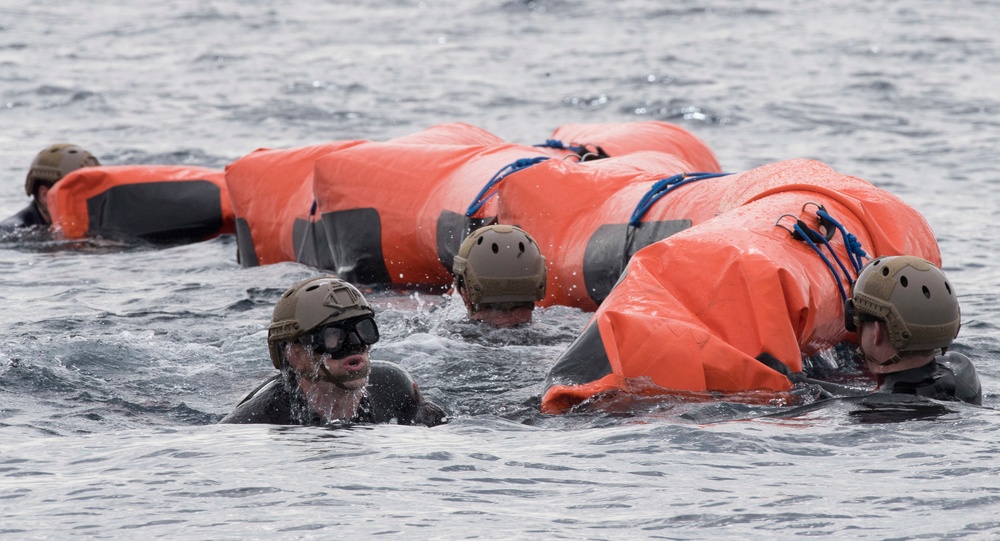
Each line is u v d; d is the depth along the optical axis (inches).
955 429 653.3
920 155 2113.7
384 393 711.1
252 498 545.0
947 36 3828.7
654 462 602.5
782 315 770.2
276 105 2738.7
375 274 1258.6
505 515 525.3
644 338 760.3
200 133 2416.3
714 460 604.4
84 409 756.0
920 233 902.4
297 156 1401.3
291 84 3038.9
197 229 1566.2
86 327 1031.0
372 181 1266.0
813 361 855.1
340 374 680.4
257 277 1285.7
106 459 614.2
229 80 3125.0
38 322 1045.8
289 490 555.8
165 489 558.9
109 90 2938.0
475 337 954.1
